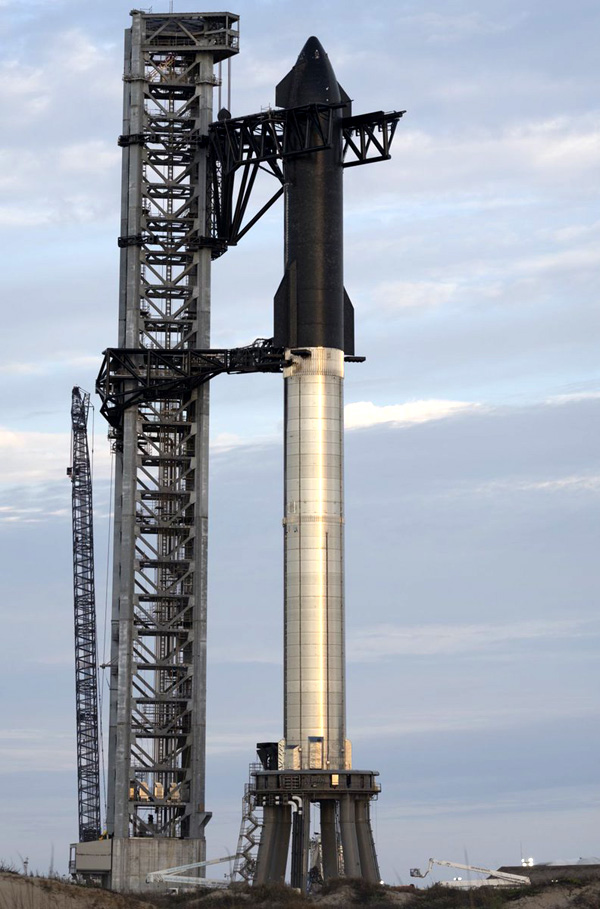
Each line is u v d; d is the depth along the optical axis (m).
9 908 173.88
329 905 197.12
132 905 184.38
